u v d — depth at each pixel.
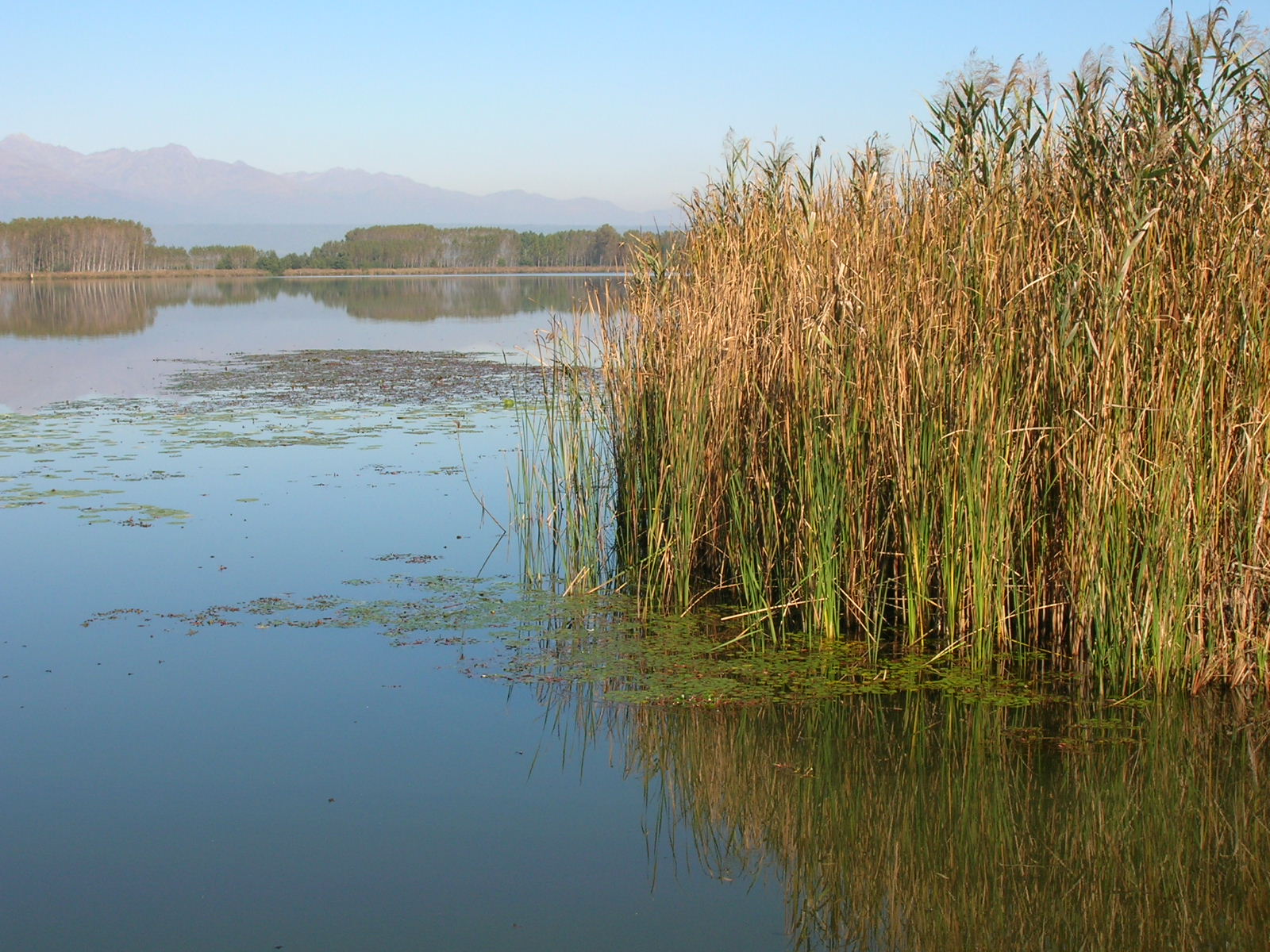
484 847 4.38
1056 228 5.80
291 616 6.88
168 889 4.04
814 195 7.07
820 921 3.94
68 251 82.06
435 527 8.88
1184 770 4.90
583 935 3.81
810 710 5.54
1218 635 5.62
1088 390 5.66
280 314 38.56
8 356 23.23
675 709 5.57
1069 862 4.33
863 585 6.33
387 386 17.75
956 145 6.29
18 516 9.16
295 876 4.14
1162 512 5.39
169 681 5.90
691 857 4.36
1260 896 4.09
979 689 5.71
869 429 6.30
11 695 5.71
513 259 90.69
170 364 21.48
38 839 4.37
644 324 7.70
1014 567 6.12
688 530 6.92
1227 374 5.41
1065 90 5.97
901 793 4.80
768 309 6.95
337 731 5.34
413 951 3.70
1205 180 5.51
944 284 6.05
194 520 9.07
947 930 3.92
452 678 5.96
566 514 8.10
